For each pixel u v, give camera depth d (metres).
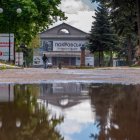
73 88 8.62
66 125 3.45
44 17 48.75
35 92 7.39
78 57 122.38
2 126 3.35
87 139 2.90
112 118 3.84
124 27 62.25
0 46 39.22
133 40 76.06
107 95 6.72
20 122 3.55
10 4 44.78
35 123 3.52
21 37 51.84
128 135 3.02
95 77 15.04
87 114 4.14
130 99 5.91
